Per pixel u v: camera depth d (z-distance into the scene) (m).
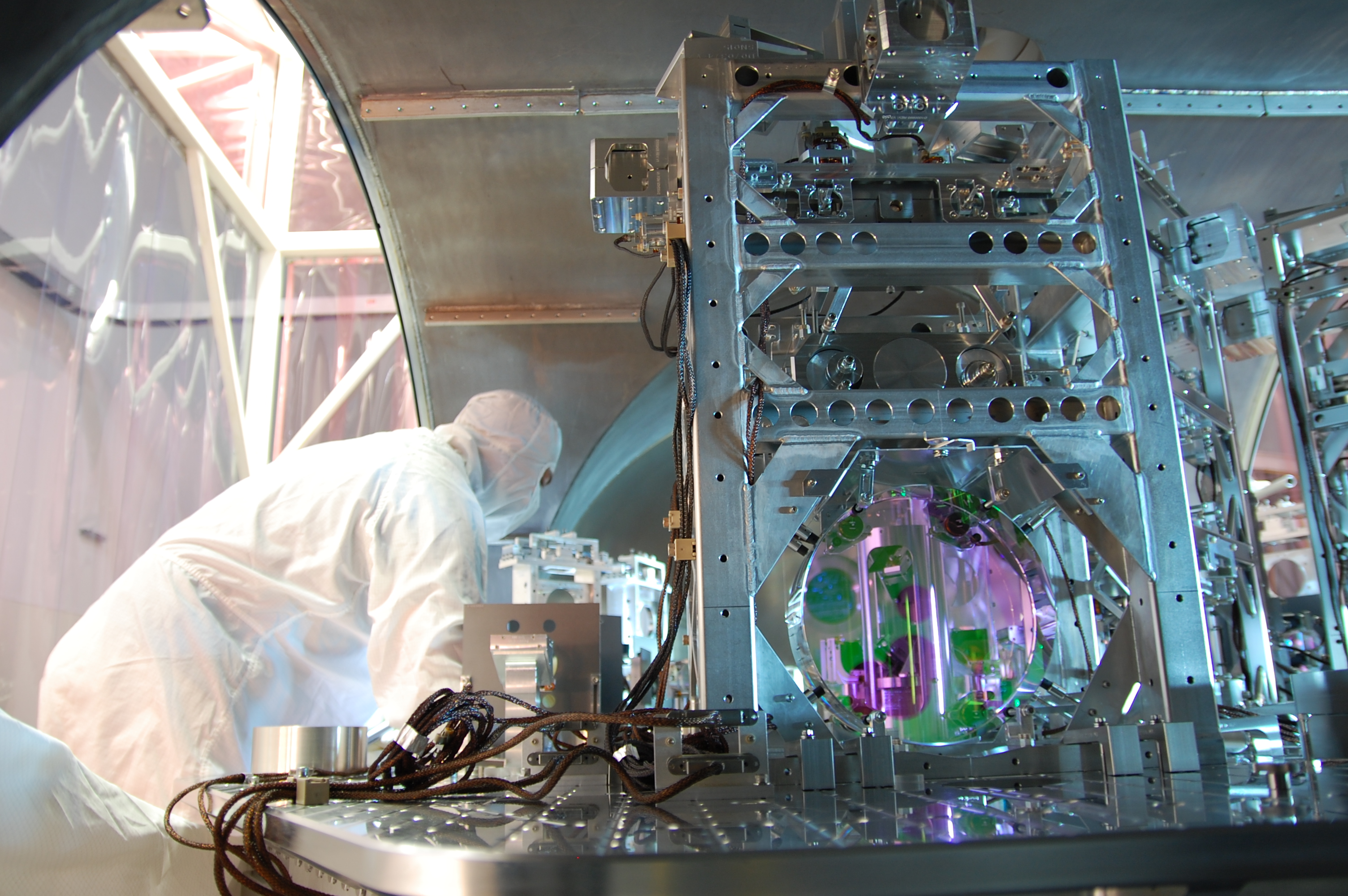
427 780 1.37
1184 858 0.79
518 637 1.56
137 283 3.83
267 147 5.34
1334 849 0.81
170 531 2.38
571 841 0.84
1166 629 1.57
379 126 3.62
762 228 1.62
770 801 1.26
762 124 1.84
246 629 2.28
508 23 3.22
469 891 0.74
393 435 2.51
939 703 1.57
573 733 1.59
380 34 3.28
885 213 1.74
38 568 3.13
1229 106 3.59
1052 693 1.61
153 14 1.57
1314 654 2.96
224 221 4.75
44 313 3.20
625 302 4.36
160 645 2.16
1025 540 1.65
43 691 2.19
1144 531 1.60
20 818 1.09
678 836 0.88
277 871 1.15
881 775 1.37
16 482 3.04
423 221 4.00
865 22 1.69
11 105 1.11
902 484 1.65
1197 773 1.42
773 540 1.51
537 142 3.66
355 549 2.25
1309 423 3.02
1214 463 2.74
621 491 5.81
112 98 3.69
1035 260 1.68
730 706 1.43
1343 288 2.92
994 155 2.02
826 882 0.75
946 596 1.62
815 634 1.58
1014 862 0.77
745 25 1.76
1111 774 1.42
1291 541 3.82
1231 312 3.22
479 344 4.46
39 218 3.18
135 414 3.76
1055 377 1.80
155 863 1.30
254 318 5.08
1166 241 2.73
